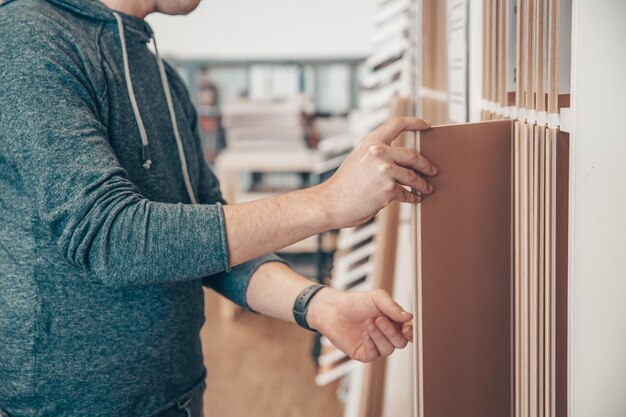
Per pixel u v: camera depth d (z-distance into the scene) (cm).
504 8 99
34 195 96
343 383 322
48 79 98
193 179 130
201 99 566
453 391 92
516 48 94
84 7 112
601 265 80
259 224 96
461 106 132
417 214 90
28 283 105
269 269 129
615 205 79
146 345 112
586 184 79
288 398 330
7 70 99
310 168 444
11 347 108
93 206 94
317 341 362
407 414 206
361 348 114
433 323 91
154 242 94
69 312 106
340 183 94
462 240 91
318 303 118
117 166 98
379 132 91
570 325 81
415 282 91
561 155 82
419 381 92
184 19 575
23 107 96
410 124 89
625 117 78
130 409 112
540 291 84
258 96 566
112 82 112
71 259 97
